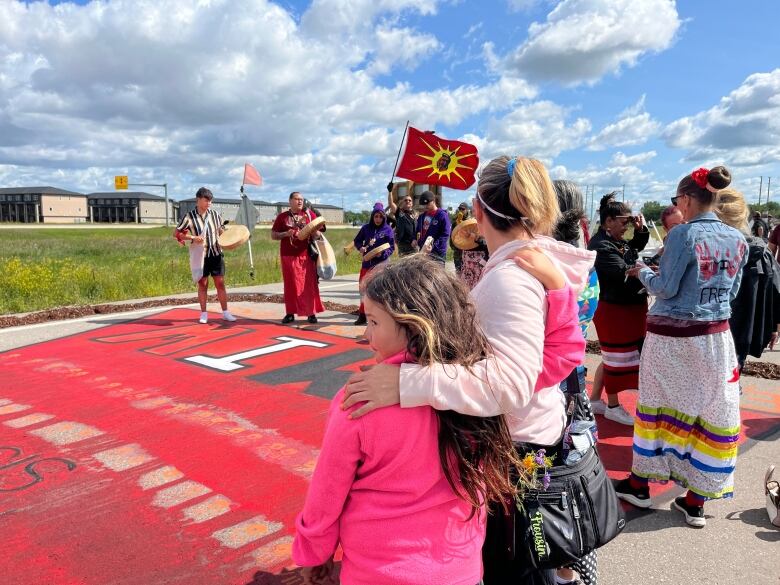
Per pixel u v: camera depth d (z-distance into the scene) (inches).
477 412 56.6
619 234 172.4
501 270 64.9
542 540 71.1
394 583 55.9
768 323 174.1
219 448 160.7
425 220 323.3
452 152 259.3
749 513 129.4
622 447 165.3
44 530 120.6
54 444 163.2
